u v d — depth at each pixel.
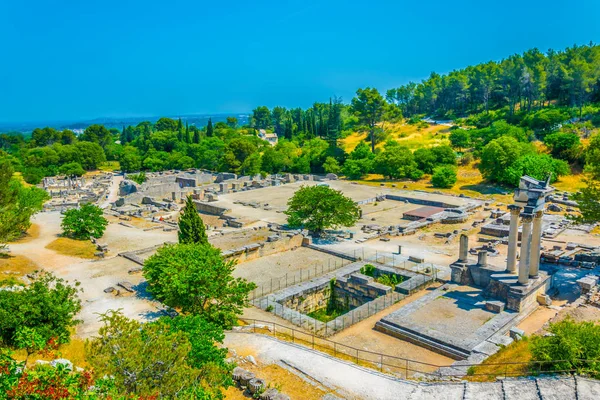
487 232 68.12
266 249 58.12
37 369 16.83
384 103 142.00
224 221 79.31
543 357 26.92
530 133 125.81
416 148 142.12
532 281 40.69
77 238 63.06
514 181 96.06
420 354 34.28
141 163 165.75
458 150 134.88
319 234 66.31
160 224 76.06
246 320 38.91
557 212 79.00
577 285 44.31
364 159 124.56
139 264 51.69
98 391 17.52
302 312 46.38
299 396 26.08
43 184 134.25
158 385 19.62
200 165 161.25
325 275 50.53
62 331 29.42
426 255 57.72
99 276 47.78
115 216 82.12
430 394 26.33
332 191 67.12
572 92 145.25
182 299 34.62
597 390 23.75
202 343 25.31
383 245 62.59
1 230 46.41
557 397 23.52
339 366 29.91
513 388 25.03
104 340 21.20
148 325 23.11
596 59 155.75
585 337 26.77
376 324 38.56
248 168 137.50
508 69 167.62
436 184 106.75
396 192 103.06
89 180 146.38
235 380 26.78
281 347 32.53
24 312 27.84
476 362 30.88
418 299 42.50
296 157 143.62
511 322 37.53
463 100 191.38
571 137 105.19
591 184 47.50
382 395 26.53
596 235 62.78
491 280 42.19
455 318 38.38
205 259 37.28
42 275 47.28
